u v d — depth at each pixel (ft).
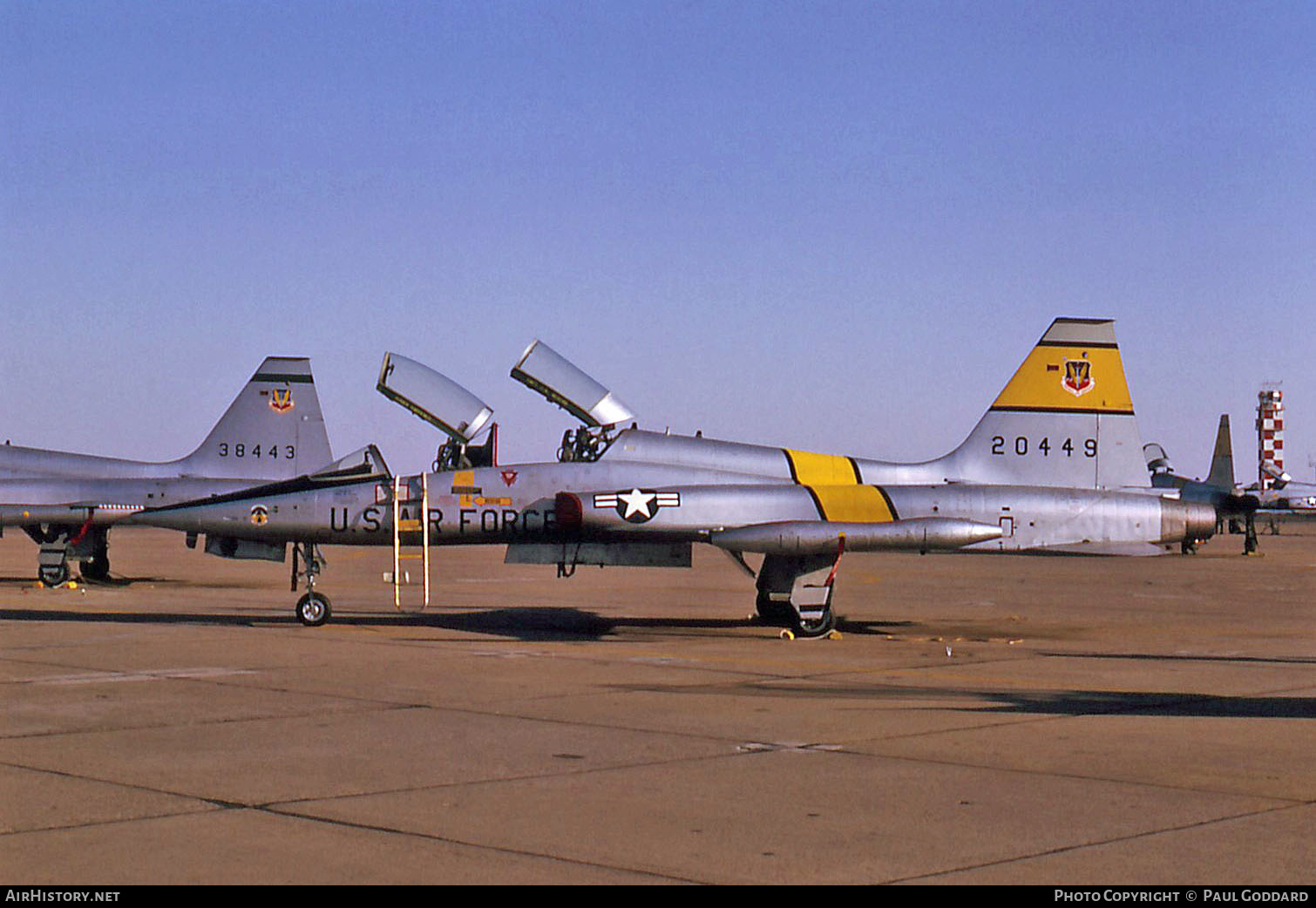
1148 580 113.70
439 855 22.67
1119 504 67.62
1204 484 159.43
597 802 26.76
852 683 45.60
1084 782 29.09
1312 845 23.77
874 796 27.48
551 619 70.90
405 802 26.61
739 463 67.21
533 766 30.37
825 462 68.39
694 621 70.33
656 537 63.57
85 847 22.94
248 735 34.04
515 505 63.93
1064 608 82.17
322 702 39.81
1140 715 38.99
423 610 75.77
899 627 69.21
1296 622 73.00
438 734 34.55
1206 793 28.02
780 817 25.64
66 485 93.50
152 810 25.77
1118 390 70.23
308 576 64.95
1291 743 34.14
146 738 33.55
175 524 63.52
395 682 44.45
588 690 43.06
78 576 104.32
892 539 61.52
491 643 57.52
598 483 64.49
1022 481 69.36
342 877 21.31
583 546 65.36
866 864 22.39
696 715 38.19
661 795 27.45
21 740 33.17
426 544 63.00
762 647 57.47
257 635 59.31
